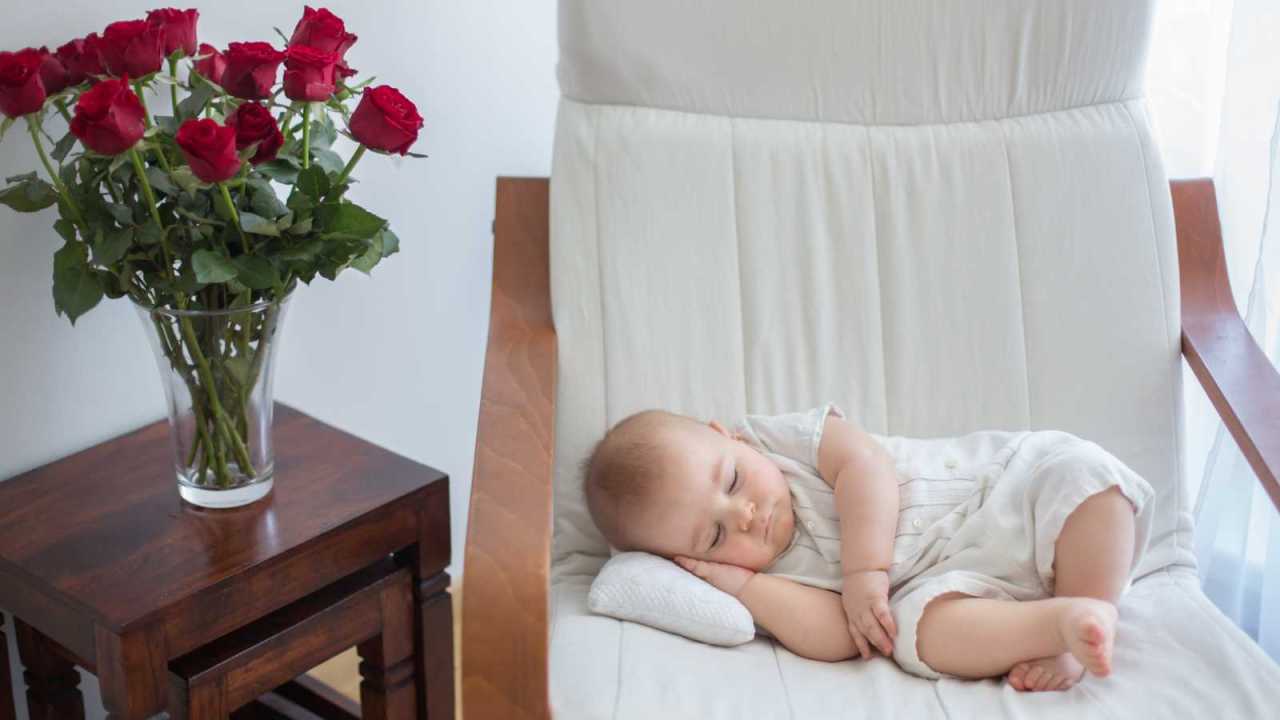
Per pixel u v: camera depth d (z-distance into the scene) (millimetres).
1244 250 1661
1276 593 1708
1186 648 1237
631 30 1465
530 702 1085
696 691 1168
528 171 1929
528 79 1876
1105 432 1492
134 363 1436
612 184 1470
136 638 1086
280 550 1183
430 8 1683
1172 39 1727
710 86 1503
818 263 1504
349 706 1598
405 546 1315
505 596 1091
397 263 1737
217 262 1092
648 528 1357
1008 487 1315
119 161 1075
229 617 1156
